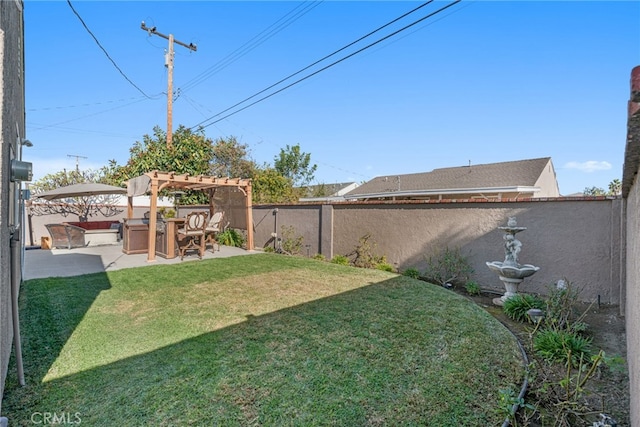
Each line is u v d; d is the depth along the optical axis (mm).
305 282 6305
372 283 6312
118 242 12703
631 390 2479
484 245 6926
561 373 3195
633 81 1146
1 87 2008
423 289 5898
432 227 7699
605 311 5160
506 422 2312
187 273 6945
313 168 34625
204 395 2525
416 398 2576
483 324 4211
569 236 5898
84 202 14633
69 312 4336
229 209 12266
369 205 8891
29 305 4566
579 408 2484
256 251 10812
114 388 2594
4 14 2285
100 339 3508
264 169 20672
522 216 6434
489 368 3102
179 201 15289
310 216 10477
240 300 5031
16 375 2742
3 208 2287
